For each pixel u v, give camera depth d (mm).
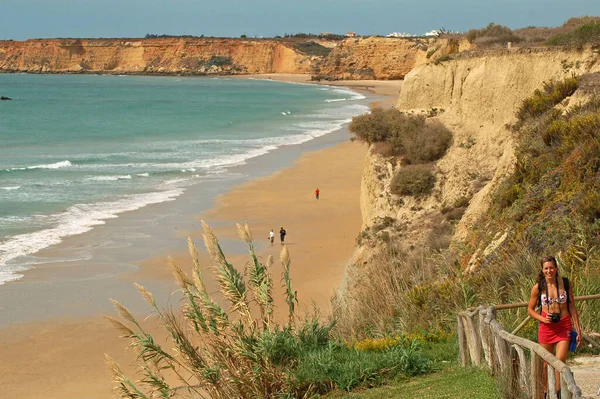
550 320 7141
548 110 20953
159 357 8438
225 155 62438
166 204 41438
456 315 11141
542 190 14922
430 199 25984
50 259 30125
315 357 9250
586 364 7777
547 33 35438
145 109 124750
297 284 26766
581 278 9789
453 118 29344
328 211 40031
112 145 72000
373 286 14445
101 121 101250
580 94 19000
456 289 12148
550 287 7199
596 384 6898
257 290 9328
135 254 30844
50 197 43500
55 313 23953
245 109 121000
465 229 19547
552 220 13055
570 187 13883
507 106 26453
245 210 40125
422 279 14977
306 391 8969
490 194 19484
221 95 164750
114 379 8406
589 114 16688
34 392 18391
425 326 11461
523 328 9273
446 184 26141
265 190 45875
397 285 13383
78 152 66375
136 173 52719
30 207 40469
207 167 55562
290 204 41875
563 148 15867
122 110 122875
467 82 28734
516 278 11391
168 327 8648
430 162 27875
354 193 44875
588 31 25094
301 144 69500
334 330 12844
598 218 12461
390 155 29391
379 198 27422
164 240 33281
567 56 24531
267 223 37219
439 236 21547
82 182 48938
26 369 19828
